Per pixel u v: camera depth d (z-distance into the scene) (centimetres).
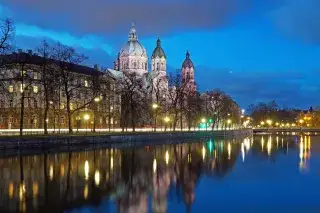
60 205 3131
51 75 9662
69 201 3262
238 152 8256
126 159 6512
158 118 16738
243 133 19675
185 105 14775
